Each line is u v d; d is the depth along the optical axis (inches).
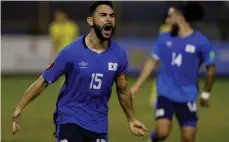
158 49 981.8
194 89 967.6
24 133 1384.1
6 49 2979.8
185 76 963.3
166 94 967.0
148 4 3223.4
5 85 2536.9
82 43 707.4
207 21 3088.1
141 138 1331.2
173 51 965.8
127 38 3024.1
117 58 714.8
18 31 3221.0
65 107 719.1
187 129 962.1
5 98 2100.1
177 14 966.4
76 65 702.5
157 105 975.0
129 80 2714.1
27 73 2989.7
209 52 964.0
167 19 983.0
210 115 1744.6
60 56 704.4
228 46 2942.9
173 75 966.4
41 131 1418.6
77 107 716.0
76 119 711.1
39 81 717.3
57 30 2610.7
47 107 1889.8
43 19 3240.7
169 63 970.1
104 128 725.9
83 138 722.8
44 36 3002.0
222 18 3095.5
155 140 988.6
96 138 722.2
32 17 3277.6
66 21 2620.6
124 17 3245.6
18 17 3331.7
